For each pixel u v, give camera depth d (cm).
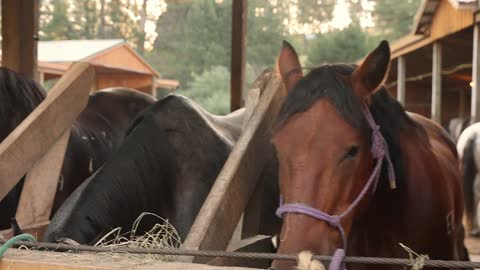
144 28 2505
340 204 235
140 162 318
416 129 321
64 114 330
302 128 232
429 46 1711
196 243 250
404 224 295
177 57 1959
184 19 1967
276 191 387
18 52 659
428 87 2695
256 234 348
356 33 1947
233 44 652
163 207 328
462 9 1174
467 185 934
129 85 1642
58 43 1656
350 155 234
